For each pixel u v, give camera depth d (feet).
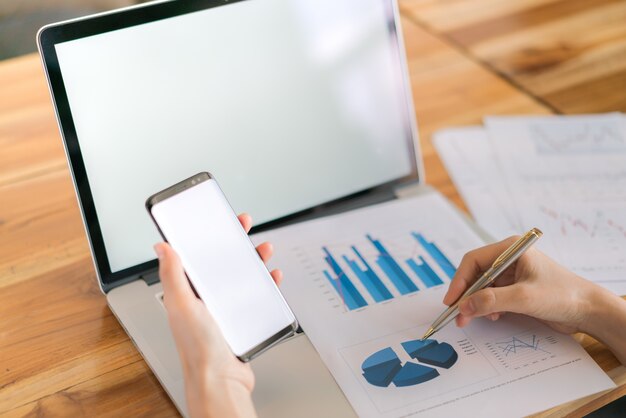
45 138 3.53
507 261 2.41
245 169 2.89
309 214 3.03
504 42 4.22
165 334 2.53
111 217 2.66
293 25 2.90
